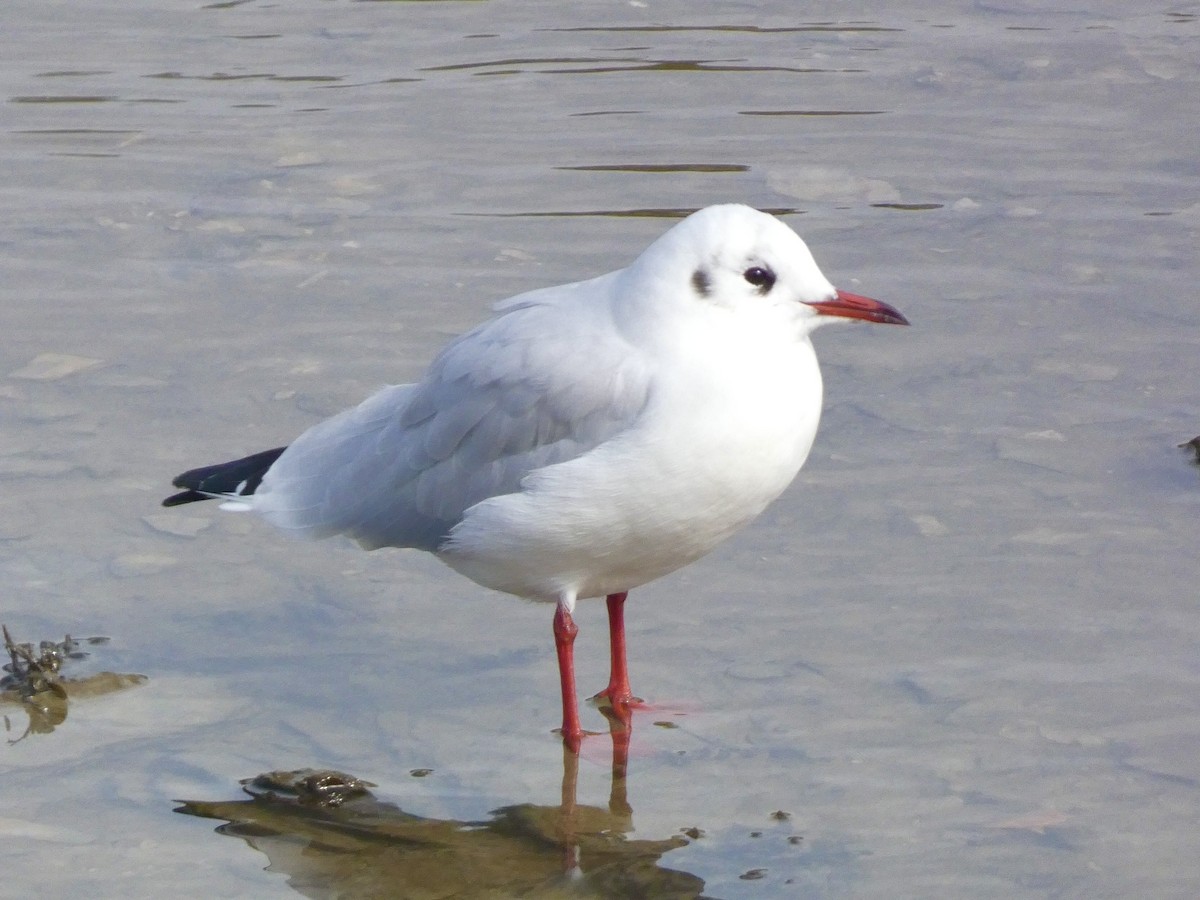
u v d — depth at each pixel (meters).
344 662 11.39
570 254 17.09
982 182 18.86
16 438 13.82
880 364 15.23
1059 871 9.09
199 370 14.92
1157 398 14.52
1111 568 12.14
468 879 9.16
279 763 10.20
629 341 10.24
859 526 12.77
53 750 10.31
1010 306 16.17
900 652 11.26
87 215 18.00
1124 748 10.20
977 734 10.38
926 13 24.55
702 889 9.05
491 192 18.56
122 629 11.62
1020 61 22.50
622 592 11.09
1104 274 16.75
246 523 13.05
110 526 12.77
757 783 10.02
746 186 18.75
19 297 16.25
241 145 19.77
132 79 21.84
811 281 10.18
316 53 22.92
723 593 12.05
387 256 17.08
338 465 11.45
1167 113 20.70
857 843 9.41
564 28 23.95
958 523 12.76
